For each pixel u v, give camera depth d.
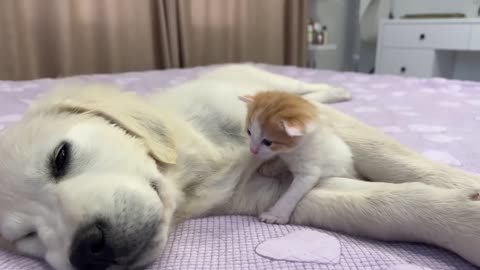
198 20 3.19
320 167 0.78
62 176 0.72
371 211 0.69
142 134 0.84
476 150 1.03
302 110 0.72
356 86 1.95
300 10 3.88
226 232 0.73
